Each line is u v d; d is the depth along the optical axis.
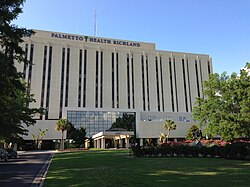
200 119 38.94
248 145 22.08
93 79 82.56
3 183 11.49
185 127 71.56
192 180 10.75
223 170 14.30
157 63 90.56
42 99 76.38
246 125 29.75
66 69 81.12
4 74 13.60
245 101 30.34
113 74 85.25
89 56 84.56
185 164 18.45
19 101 31.00
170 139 70.25
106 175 12.62
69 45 83.56
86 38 87.12
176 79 90.94
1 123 18.70
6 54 14.77
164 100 87.31
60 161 23.64
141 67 88.38
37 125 68.50
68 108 67.69
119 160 24.06
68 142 66.44
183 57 94.00
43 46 80.94
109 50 87.12
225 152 24.20
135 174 12.91
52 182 10.73
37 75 77.62
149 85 87.31
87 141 67.06
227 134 30.83
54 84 78.56
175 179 11.07
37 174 14.87
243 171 13.72
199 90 92.56
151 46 95.12
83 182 10.47
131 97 84.44
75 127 66.88
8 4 14.34
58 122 61.00
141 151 29.88
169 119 69.00
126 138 62.22
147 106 84.94
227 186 9.28
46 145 68.69
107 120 69.62
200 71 94.88
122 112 71.25
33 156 35.97
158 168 15.87
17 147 65.88
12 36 14.56
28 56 78.62
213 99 35.97
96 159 25.66
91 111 69.12
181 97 89.44
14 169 17.84
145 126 69.31
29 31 15.51
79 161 23.14
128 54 88.56
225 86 34.84
